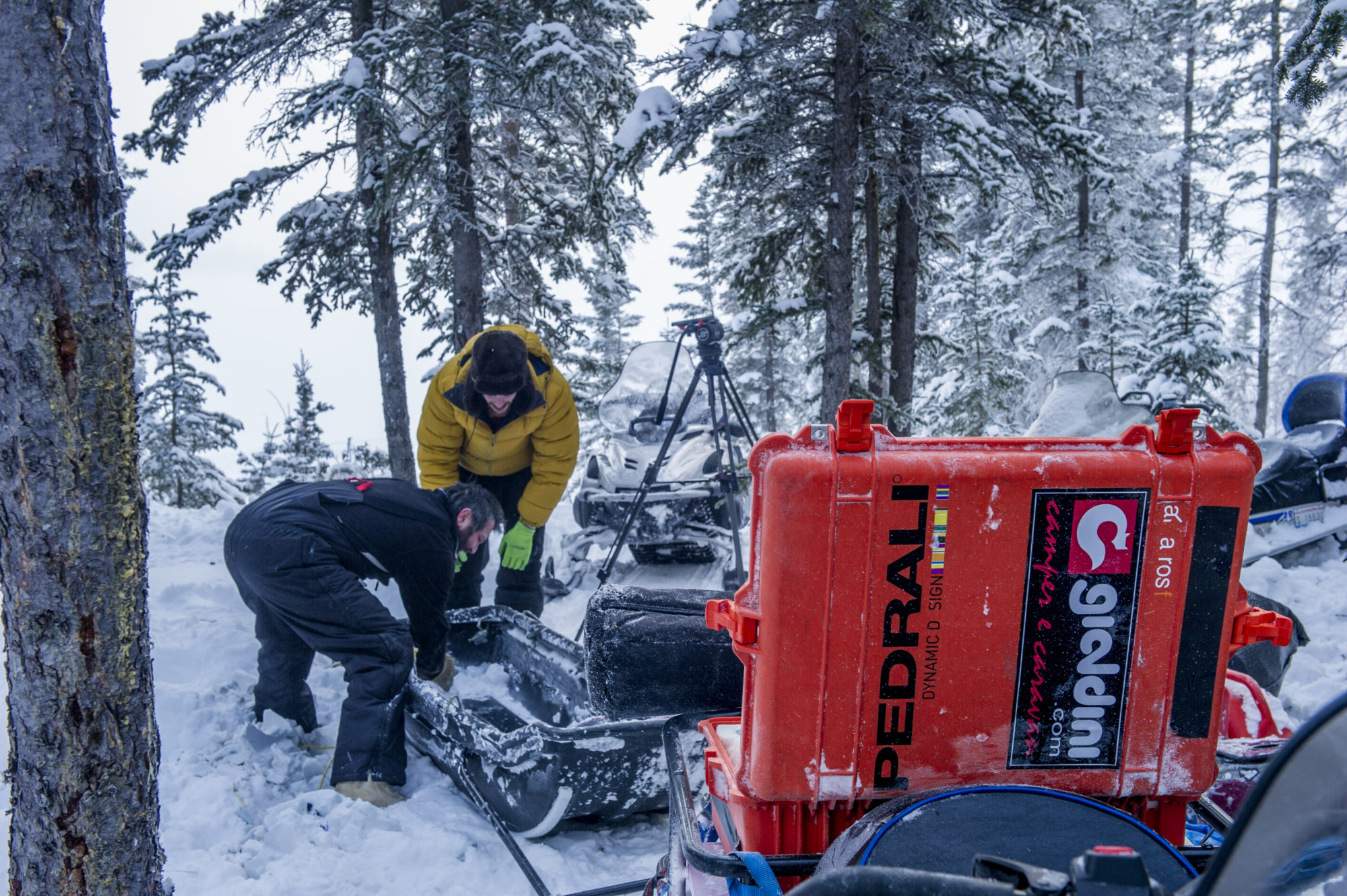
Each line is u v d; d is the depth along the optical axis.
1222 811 1.73
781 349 17.12
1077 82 15.27
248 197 8.06
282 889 2.38
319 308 9.20
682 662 2.60
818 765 1.54
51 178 1.54
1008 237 18.27
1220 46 16.12
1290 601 4.96
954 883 1.04
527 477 4.92
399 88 8.01
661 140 7.96
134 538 1.74
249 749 3.35
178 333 16.31
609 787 2.66
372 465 15.41
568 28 7.08
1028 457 1.48
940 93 8.29
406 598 3.36
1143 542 1.50
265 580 3.01
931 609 1.50
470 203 8.42
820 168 9.09
